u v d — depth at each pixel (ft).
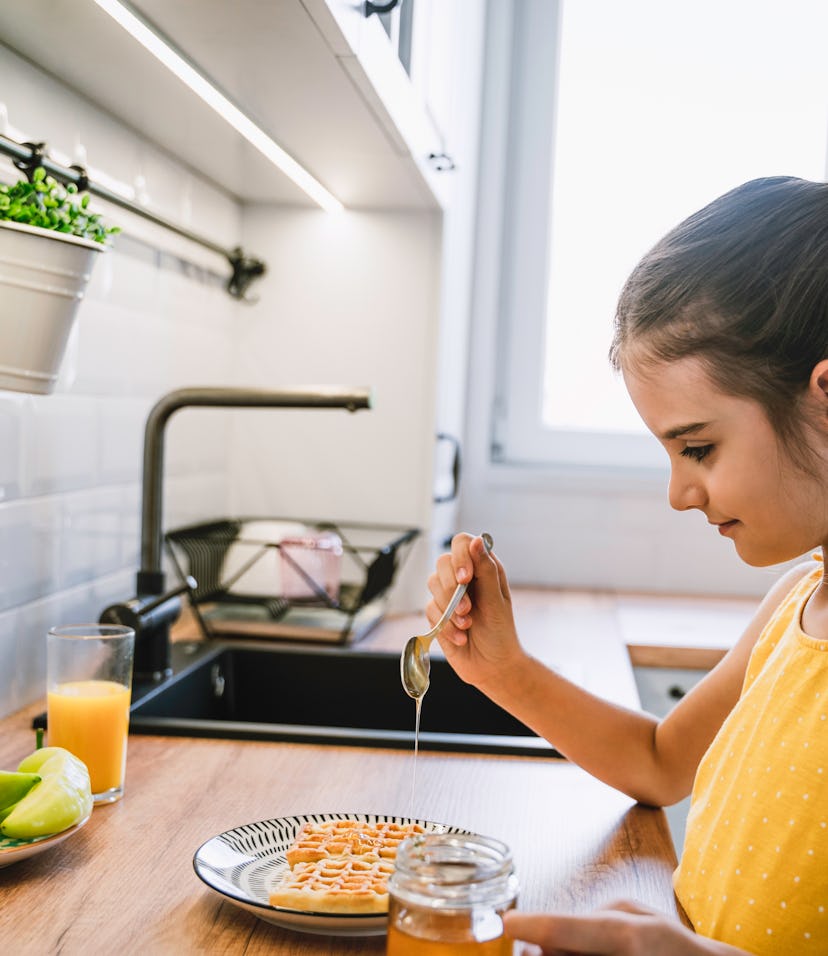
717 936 2.65
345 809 3.30
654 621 7.11
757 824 2.66
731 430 2.60
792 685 2.77
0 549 4.17
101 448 5.05
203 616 5.69
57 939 2.44
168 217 5.68
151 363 5.60
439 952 2.02
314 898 2.46
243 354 6.90
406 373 6.78
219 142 5.32
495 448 9.07
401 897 2.06
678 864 3.05
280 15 3.54
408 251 6.73
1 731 4.04
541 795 3.53
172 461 5.99
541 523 8.71
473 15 7.83
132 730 4.04
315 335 6.84
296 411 6.87
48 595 4.57
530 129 8.93
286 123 4.88
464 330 8.32
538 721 3.61
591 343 9.08
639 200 8.99
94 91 4.57
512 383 9.03
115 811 3.24
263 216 6.84
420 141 5.47
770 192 2.66
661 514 8.58
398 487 6.82
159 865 2.86
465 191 7.79
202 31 3.75
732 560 8.51
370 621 5.96
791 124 8.87
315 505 6.89
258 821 3.14
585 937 2.15
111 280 5.08
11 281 3.26
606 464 8.98
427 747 3.97
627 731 3.59
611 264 9.02
